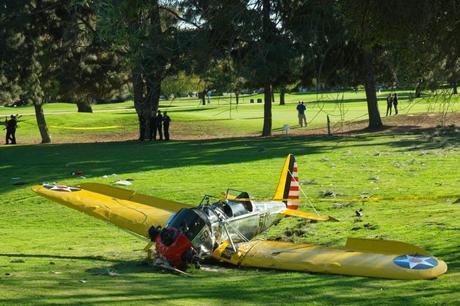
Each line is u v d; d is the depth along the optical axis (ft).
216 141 168.86
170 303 31.55
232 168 110.01
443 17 35.32
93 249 55.93
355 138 158.30
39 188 54.70
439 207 71.00
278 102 364.79
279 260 43.52
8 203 85.30
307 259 42.52
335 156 121.90
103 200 53.52
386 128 181.78
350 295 34.14
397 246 41.34
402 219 64.39
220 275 42.52
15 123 194.70
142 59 38.47
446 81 38.19
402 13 34.53
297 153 129.29
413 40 37.01
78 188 56.49
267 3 37.63
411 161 110.11
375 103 184.85
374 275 37.91
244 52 39.75
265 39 38.32
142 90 122.11
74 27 165.37
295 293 34.88
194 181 97.55
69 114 269.23
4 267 45.14
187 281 39.70
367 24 36.99
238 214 51.88
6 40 173.37
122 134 221.66
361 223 63.62
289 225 64.75
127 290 35.22
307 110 267.80
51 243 59.93
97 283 37.83
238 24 37.70
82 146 167.73
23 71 180.75
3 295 32.71
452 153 119.44
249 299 33.12
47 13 174.50
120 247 57.26
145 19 37.47
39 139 215.31
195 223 46.26
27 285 36.17
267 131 182.91
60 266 46.03
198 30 38.75
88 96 193.36
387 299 32.96
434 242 51.29
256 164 114.42
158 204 54.65
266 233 59.47
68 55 178.40
